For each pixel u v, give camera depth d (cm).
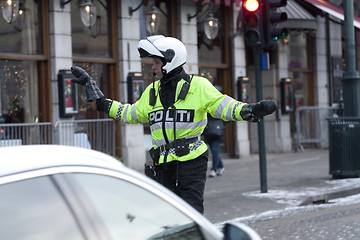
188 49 2173
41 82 1794
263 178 1482
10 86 1717
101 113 1922
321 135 2692
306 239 995
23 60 1750
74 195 339
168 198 375
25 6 1753
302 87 2773
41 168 339
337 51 2928
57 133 1752
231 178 1794
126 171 367
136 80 1964
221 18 2353
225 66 2353
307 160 2267
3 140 1648
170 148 725
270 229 1090
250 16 1384
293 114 2686
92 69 1919
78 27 1881
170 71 724
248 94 2367
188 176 720
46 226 327
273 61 2558
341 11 2545
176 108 722
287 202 1360
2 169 336
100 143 1877
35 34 1781
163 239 363
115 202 352
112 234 343
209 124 1822
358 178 1669
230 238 385
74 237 330
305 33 2634
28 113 1762
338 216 1186
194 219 380
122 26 1969
